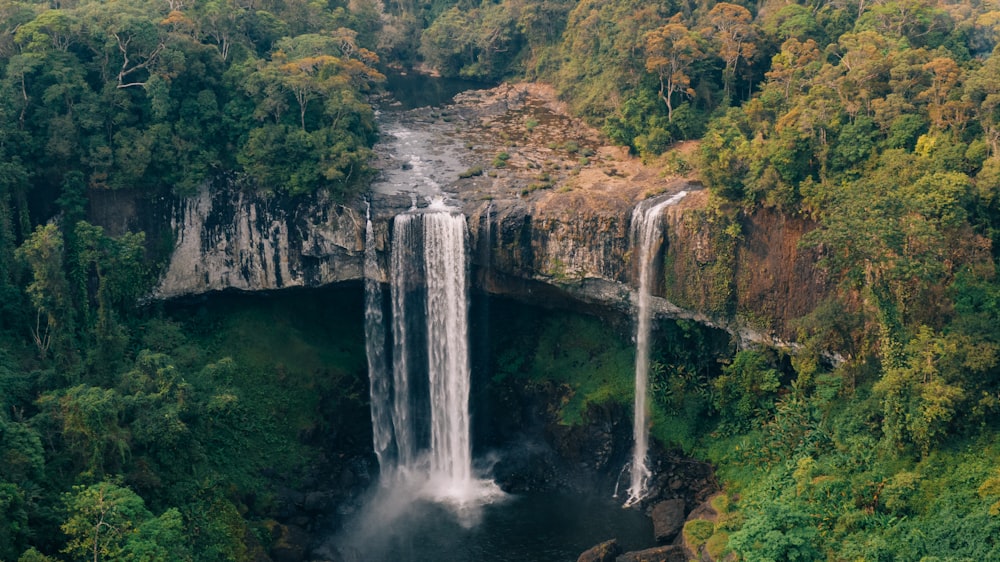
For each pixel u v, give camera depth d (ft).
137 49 201.26
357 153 206.18
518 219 203.41
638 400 212.02
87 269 187.52
